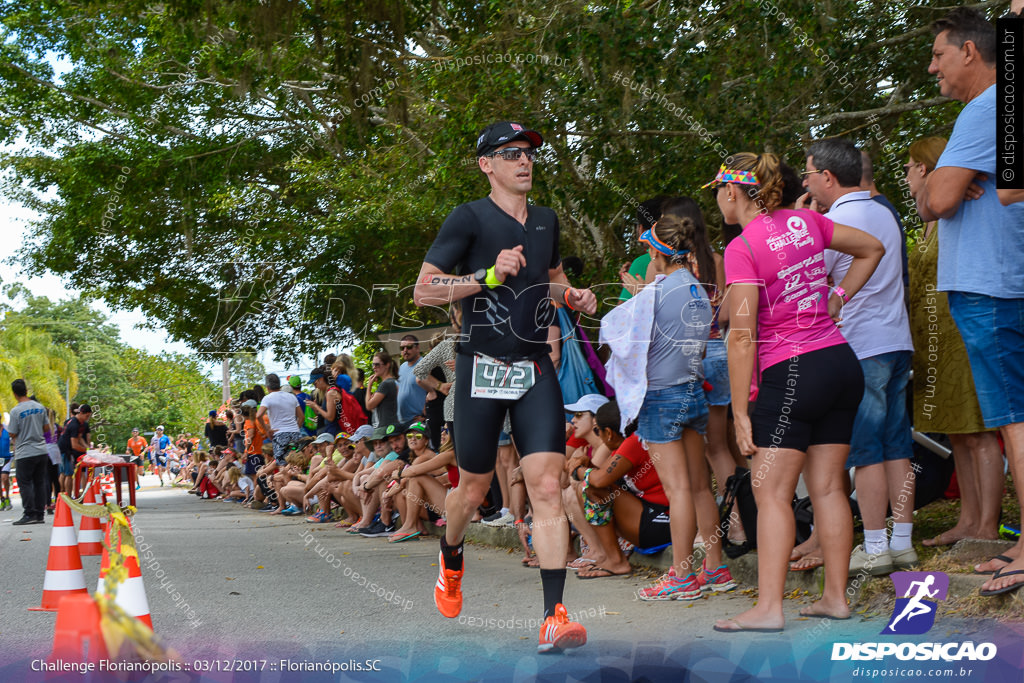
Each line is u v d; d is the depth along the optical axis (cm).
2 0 1641
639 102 891
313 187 1338
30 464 1270
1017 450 386
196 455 1859
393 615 472
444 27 1338
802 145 877
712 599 484
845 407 404
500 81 945
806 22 835
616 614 454
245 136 1564
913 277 496
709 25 902
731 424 576
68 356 5225
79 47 1619
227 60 1398
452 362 762
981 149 396
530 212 407
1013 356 392
